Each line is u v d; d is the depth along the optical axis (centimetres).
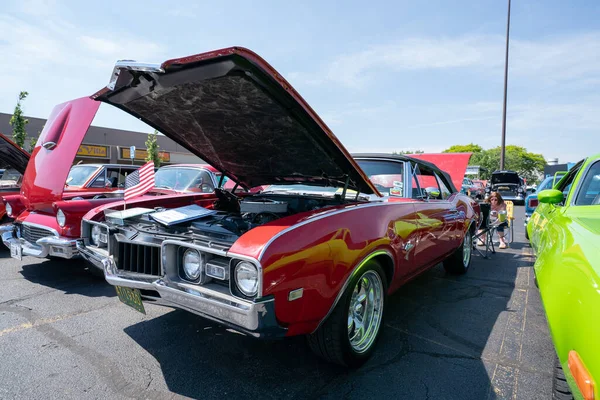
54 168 424
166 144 3312
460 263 502
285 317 202
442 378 253
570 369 148
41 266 519
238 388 237
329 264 223
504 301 411
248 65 197
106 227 282
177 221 257
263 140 296
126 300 268
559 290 187
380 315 285
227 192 390
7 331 313
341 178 324
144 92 255
